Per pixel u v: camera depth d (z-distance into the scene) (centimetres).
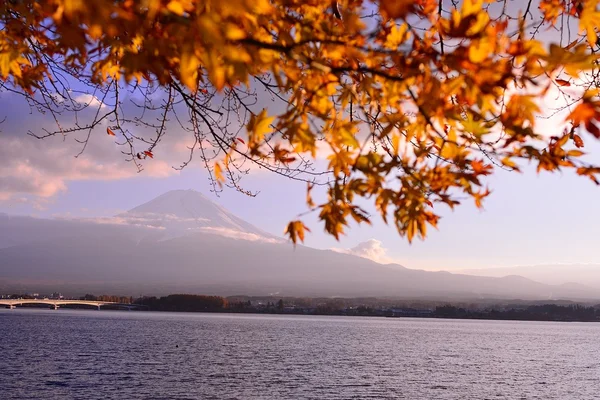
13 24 265
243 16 177
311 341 10519
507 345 11581
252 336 11781
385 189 238
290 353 7581
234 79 169
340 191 241
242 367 5709
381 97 235
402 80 215
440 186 239
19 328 11725
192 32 170
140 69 199
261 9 162
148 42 193
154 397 3834
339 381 4806
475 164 236
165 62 199
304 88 228
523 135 213
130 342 8688
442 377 5316
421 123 235
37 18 254
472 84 199
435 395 4238
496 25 197
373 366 6144
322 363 6322
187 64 171
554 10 294
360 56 208
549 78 197
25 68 353
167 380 4628
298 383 4622
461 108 250
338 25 225
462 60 196
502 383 5022
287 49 196
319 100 230
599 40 297
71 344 7875
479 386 4778
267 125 231
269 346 8812
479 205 238
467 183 237
